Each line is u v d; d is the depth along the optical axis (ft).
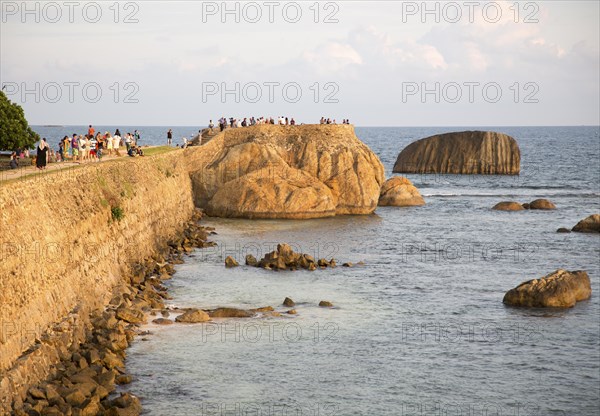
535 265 226.99
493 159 566.77
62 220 142.41
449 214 343.46
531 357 142.20
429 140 579.07
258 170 320.70
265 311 167.12
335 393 123.44
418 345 147.54
